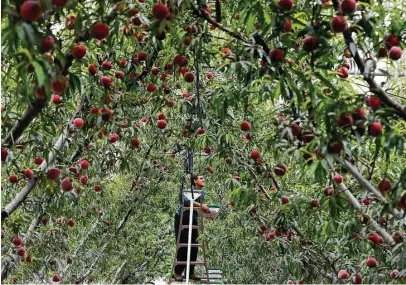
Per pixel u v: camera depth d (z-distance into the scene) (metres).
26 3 2.17
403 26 2.99
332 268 5.02
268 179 5.52
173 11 3.29
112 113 4.54
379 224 4.16
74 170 4.44
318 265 5.16
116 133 5.33
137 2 3.12
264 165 5.19
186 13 3.58
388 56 3.10
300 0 3.31
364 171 4.18
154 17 3.10
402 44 3.16
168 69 4.75
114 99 4.68
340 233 5.07
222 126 5.39
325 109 2.84
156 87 5.20
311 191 4.94
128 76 4.87
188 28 3.64
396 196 3.03
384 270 4.23
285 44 3.07
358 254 5.24
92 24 2.88
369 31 2.87
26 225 5.54
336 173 3.96
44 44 2.44
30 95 3.06
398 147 2.78
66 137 4.24
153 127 6.49
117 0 3.13
